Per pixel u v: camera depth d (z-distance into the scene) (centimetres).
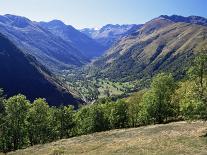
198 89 6456
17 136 9944
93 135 8556
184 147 5784
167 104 10538
